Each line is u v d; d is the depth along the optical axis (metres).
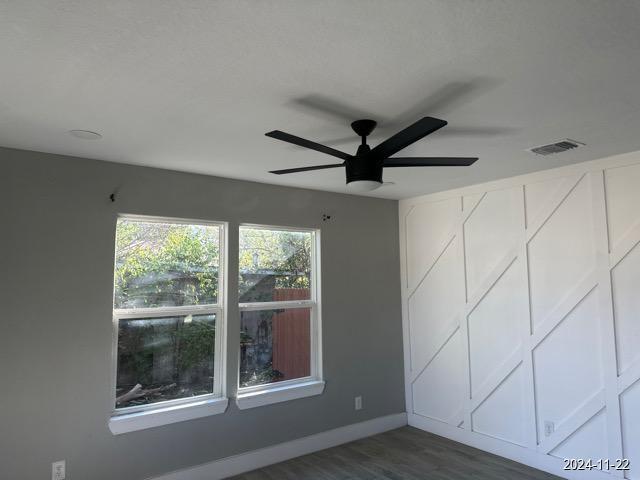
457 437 4.27
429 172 3.73
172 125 2.54
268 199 4.05
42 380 2.91
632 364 3.13
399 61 1.83
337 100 2.21
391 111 2.36
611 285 3.27
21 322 2.87
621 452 3.14
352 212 4.64
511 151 3.13
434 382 4.52
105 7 1.44
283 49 1.73
